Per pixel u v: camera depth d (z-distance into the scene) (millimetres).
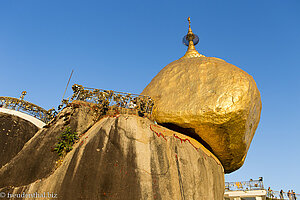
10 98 16766
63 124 11438
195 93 13438
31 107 17453
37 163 9859
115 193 8797
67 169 9359
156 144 10977
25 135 15453
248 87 12875
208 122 12234
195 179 10695
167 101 13969
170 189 9547
